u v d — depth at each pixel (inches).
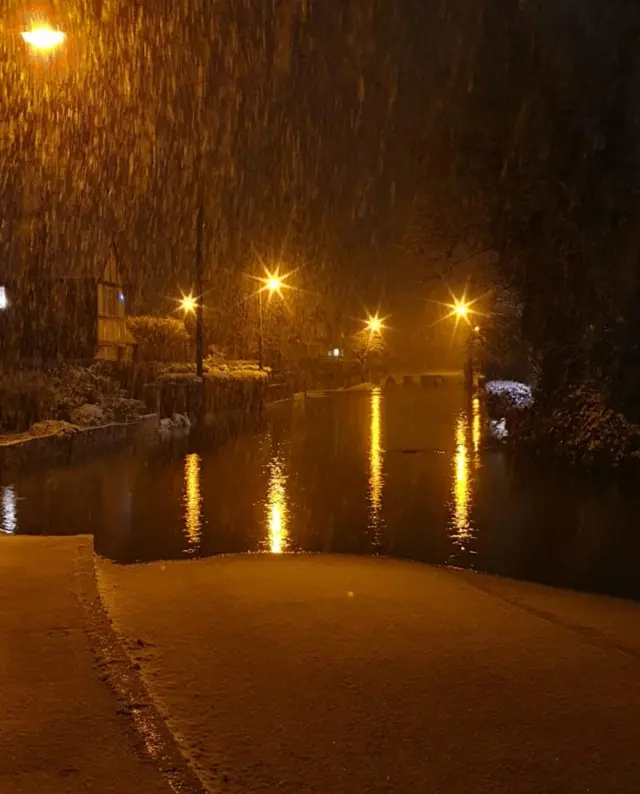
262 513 522.6
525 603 304.0
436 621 251.8
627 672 204.7
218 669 198.4
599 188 812.6
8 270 1662.2
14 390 970.1
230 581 311.7
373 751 153.9
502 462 767.7
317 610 261.7
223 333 2513.5
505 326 1075.3
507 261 922.7
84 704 160.9
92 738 146.3
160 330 1994.3
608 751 156.7
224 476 690.2
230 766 146.3
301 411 1533.0
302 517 509.7
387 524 487.8
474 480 658.8
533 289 892.0
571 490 602.5
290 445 936.3
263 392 1701.5
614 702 182.7
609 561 396.2
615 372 802.2
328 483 648.4
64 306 1628.9
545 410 879.1
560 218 834.2
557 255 852.6
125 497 581.9
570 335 863.1
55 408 967.0
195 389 1386.6
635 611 300.7
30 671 178.1
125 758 138.9
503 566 388.5
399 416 1392.7
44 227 1691.7
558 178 834.2
